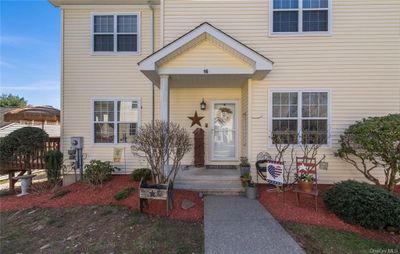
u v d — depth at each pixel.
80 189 7.69
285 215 5.63
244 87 9.03
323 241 4.51
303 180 6.45
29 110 11.30
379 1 8.08
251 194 6.81
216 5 8.37
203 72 7.38
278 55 8.20
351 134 7.40
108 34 10.27
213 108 9.96
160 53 7.12
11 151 8.95
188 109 9.95
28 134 9.16
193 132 9.86
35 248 4.58
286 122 8.13
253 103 8.14
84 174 8.42
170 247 4.30
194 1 8.39
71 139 9.09
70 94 10.14
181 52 7.41
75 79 10.15
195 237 4.63
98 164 8.14
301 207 6.09
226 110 9.95
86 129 10.12
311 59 8.15
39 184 9.05
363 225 5.07
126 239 4.64
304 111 8.12
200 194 7.01
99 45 10.27
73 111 10.13
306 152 7.59
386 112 8.01
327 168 7.93
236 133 9.88
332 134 8.04
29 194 7.96
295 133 8.01
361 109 8.04
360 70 8.07
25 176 8.26
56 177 8.59
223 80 8.43
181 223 5.23
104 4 10.10
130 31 10.27
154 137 6.45
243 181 7.17
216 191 7.18
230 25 8.32
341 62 8.11
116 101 10.18
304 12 8.24
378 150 6.63
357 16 8.11
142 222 5.24
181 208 5.93
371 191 5.34
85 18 10.16
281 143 7.97
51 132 21.05
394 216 4.93
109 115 10.23
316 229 4.97
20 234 5.20
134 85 10.21
